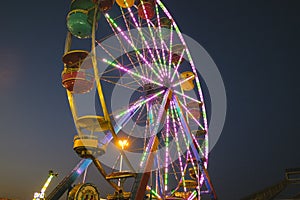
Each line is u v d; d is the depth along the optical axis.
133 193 14.55
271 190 16.02
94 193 14.19
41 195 27.38
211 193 23.23
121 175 15.52
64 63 17.06
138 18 22.02
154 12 22.22
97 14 17.45
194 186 22.80
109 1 17.62
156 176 19.84
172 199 19.27
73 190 14.13
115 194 15.88
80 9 17.81
